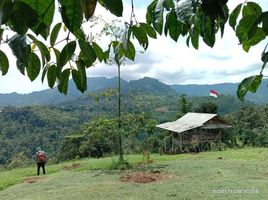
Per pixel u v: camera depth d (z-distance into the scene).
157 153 30.55
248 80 1.29
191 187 12.59
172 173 15.92
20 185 15.55
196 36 1.35
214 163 18.67
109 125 19.08
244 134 35.84
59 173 18.61
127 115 19.12
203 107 38.38
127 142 29.88
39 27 0.86
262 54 1.22
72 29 0.85
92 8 0.83
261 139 34.09
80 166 20.56
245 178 13.88
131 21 1.33
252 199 10.48
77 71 1.10
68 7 0.85
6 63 0.99
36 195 13.09
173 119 41.28
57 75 1.05
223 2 1.04
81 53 1.07
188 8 1.14
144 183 14.10
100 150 29.05
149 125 19.39
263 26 1.05
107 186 13.88
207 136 31.08
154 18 1.34
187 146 30.41
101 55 1.24
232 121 37.44
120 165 18.53
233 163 18.33
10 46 0.92
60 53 1.01
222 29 1.25
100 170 18.53
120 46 1.43
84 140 29.06
